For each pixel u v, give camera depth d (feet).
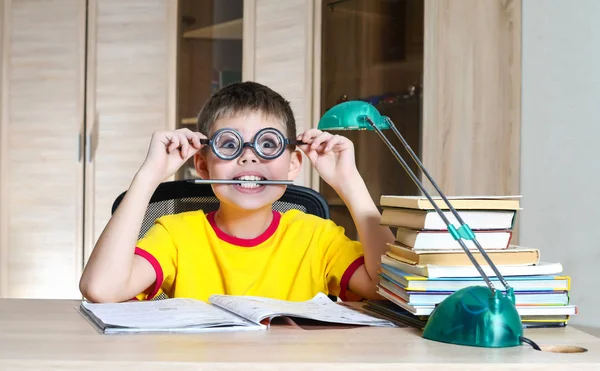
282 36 10.16
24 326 3.31
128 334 3.11
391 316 3.67
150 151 4.32
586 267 7.95
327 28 9.89
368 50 9.53
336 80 9.81
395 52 9.34
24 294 11.13
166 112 10.84
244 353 2.75
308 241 4.92
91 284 4.03
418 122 9.09
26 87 11.14
